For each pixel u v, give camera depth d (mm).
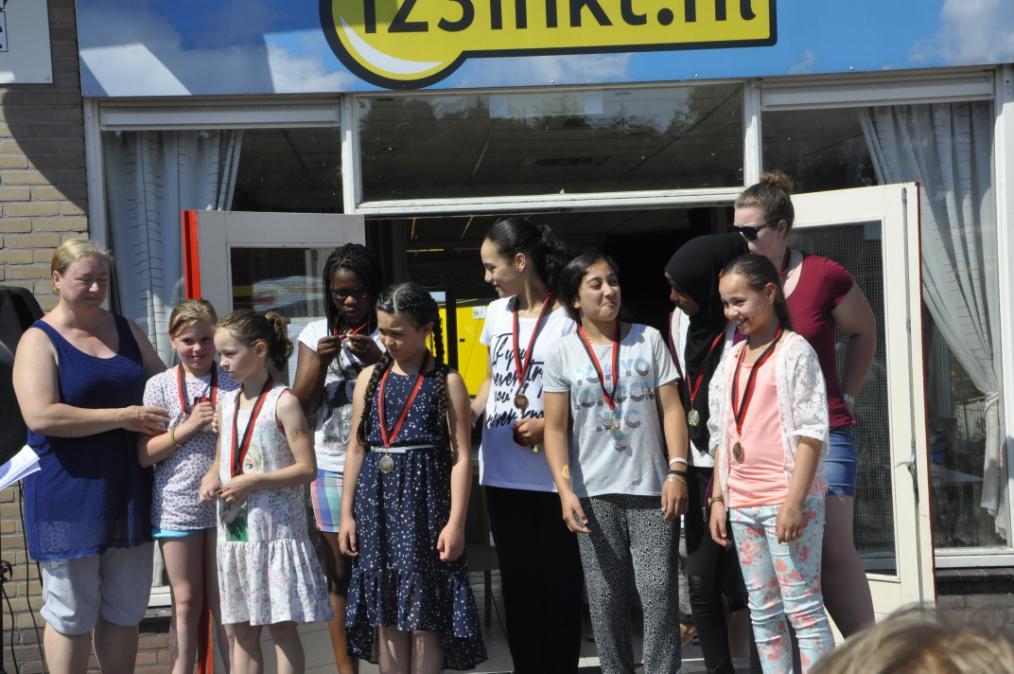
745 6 4762
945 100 4941
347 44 4699
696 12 4762
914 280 4387
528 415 3674
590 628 5148
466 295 8023
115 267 4805
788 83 4902
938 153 4988
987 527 4945
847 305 3506
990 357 4973
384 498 3510
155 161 4824
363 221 4766
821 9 4777
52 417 3488
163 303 4844
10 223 4637
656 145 4926
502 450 3719
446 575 3504
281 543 3520
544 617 3779
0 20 4574
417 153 4871
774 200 3473
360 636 3508
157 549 4723
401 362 3592
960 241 4996
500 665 4816
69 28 4625
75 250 3627
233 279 4508
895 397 4453
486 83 4758
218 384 3754
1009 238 4887
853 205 4520
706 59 4785
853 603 3488
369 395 3580
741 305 3137
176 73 4641
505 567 3756
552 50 4758
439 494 3506
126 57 4613
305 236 4633
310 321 4637
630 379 3471
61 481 3574
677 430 3467
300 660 3627
